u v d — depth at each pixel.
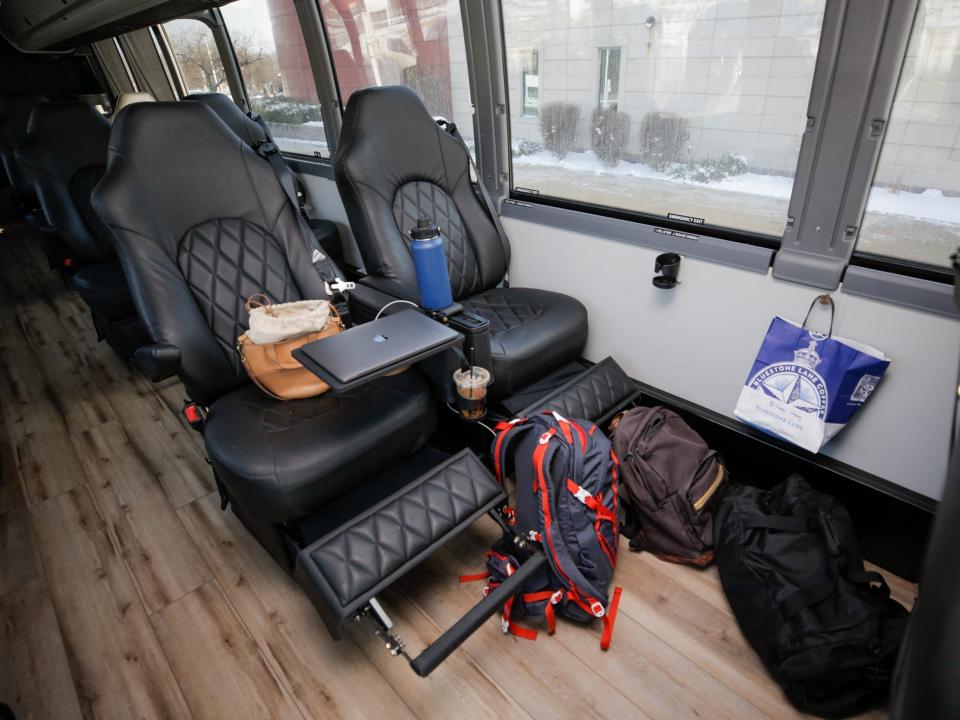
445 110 2.30
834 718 1.16
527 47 1.83
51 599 1.52
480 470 1.48
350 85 2.70
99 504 1.86
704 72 1.48
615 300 1.94
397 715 1.21
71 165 2.65
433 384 1.53
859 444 1.46
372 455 1.37
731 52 1.40
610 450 1.47
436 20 2.09
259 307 1.46
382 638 1.34
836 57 1.19
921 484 1.37
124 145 1.44
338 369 1.08
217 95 3.03
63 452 2.13
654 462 1.52
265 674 1.31
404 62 2.33
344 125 1.82
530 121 1.98
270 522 1.29
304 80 2.96
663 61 1.54
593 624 1.39
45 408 2.42
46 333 3.16
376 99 1.82
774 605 1.25
